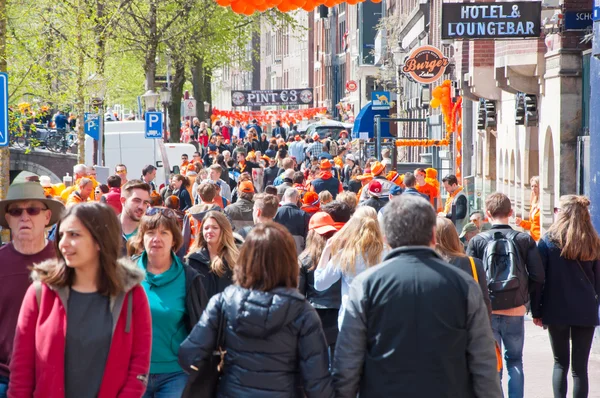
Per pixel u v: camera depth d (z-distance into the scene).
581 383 21.62
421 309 12.77
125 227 22.45
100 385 12.89
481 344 12.99
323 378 13.14
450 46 78.12
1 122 26.61
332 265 18.72
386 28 119.38
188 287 16.91
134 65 137.50
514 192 60.56
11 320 15.25
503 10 40.16
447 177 40.41
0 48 42.06
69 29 64.69
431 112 95.50
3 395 14.95
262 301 13.16
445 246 19.27
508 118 61.97
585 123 43.03
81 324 12.86
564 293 21.41
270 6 30.11
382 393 12.84
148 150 87.75
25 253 15.59
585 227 21.33
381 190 40.31
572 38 42.97
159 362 16.66
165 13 100.62
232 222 34.31
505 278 21.11
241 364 13.26
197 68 140.50
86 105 69.75
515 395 21.14
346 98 195.38
